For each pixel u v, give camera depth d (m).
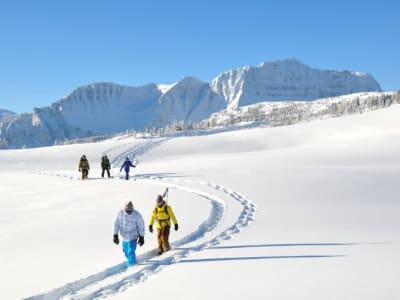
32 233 16.45
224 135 110.44
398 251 10.45
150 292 8.12
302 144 99.19
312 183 28.28
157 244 13.39
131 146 97.12
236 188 27.91
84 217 19.81
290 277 8.55
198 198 24.27
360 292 7.35
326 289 7.61
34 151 94.88
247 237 13.25
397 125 97.19
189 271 9.53
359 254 10.27
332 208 18.81
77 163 81.25
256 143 102.38
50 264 11.12
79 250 12.80
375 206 19.11
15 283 9.38
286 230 14.16
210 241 12.98
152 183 34.88
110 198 26.22
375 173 33.00
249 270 9.32
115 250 12.65
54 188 35.31
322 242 11.91
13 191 36.28
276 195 23.91
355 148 67.06
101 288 8.71
